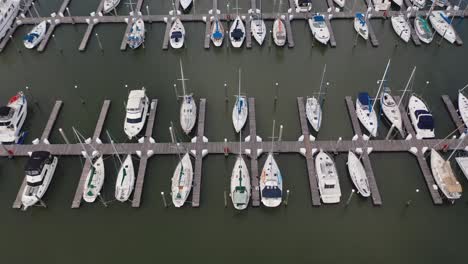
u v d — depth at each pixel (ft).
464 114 135.95
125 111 142.10
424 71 154.71
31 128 136.87
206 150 128.47
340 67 157.38
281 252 110.42
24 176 124.67
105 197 120.26
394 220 115.44
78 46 167.53
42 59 162.71
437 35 167.94
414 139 130.31
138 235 114.01
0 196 120.88
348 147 128.88
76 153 128.77
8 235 113.80
